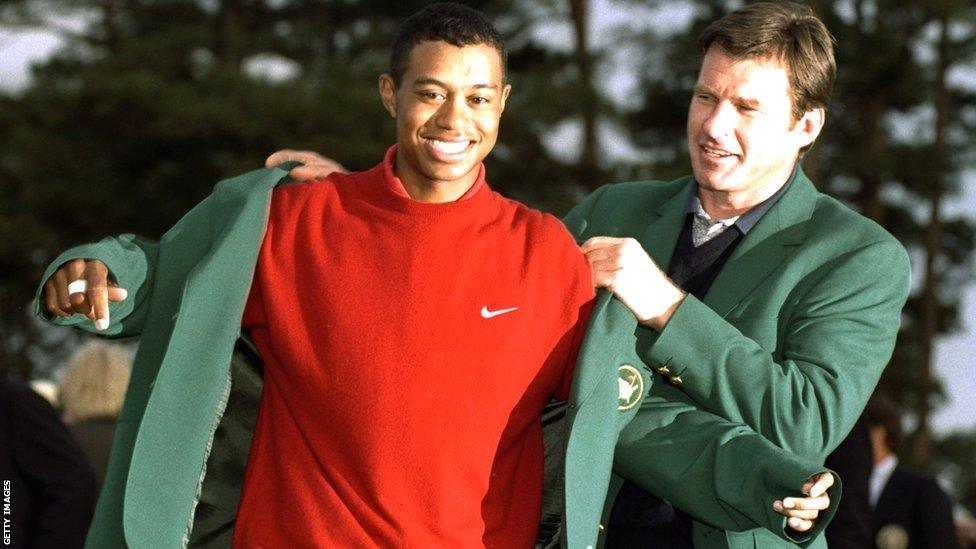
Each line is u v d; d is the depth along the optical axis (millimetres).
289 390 3291
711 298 3938
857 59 33250
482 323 3264
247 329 3373
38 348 32031
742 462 3545
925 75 34031
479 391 3230
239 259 3270
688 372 3660
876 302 3846
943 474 34406
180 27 33969
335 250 3301
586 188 31953
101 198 31406
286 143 30031
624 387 3670
